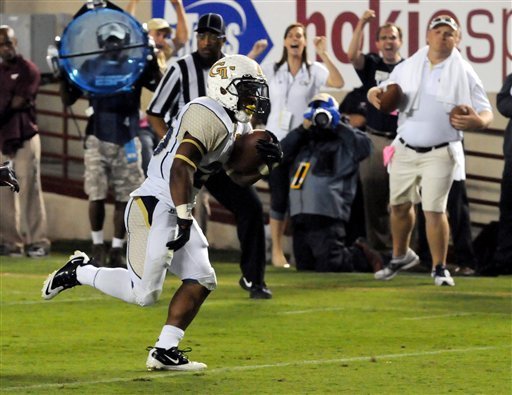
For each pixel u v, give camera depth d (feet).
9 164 84.43
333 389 80.74
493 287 145.59
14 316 116.16
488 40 176.86
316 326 111.45
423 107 142.72
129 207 85.10
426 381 84.12
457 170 154.30
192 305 86.63
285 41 164.14
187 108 82.99
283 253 180.96
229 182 123.34
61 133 207.92
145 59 149.59
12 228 175.83
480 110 142.41
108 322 112.78
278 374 86.28
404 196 147.43
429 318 117.39
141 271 84.12
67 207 200.44
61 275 88.58
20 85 170.60
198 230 86.33
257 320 114.73
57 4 201.87
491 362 92.38
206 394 78.54
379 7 177.78
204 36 122.83
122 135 152.97
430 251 160.25
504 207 157.69
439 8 177.06
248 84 83.20
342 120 166.30
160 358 86.89
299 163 160.56
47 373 86.12
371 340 103.50
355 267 160.56
